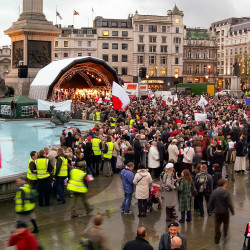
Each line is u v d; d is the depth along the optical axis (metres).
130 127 23.05
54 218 11.94
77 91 61.66
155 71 110.25
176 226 7.80
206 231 11.00
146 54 109.06
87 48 105.38
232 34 136.75
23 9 49.91
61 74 44.34
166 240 7.98
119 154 18.03
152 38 109.38
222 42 143.00
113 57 107.25
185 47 119.31
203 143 16.67
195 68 121.12
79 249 9.33
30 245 7.42
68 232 10.74
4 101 38.22
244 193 14.94
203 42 121.62
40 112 38.69
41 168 12.73
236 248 9.83
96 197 14.10
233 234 10.76
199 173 12.38
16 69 50.69
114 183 15.97
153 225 11.41
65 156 13.39
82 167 12.32
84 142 17.00
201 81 122.06
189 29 123.75
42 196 13.02
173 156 15.99
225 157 17.39
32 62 49.28
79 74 61.75
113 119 24.89
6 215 12.20
